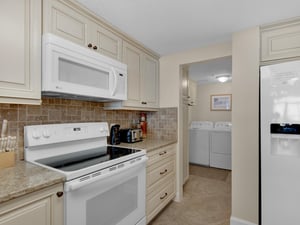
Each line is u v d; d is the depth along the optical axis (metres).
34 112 1.36
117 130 2.03
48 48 1.08
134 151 1.62
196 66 3.06
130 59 1.91
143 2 1.31
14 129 1.24
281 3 1.32
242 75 1.73
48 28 1.14
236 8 1.38
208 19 1.55
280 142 1.48
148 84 2.25
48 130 1.35
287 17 1.51
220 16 1.50
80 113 1.72
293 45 1.55
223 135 3.79
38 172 1.02
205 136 4.01
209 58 2.14
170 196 2.23
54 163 1.22
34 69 1.06
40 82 1.09
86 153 1.54
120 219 1.38
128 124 2.38
